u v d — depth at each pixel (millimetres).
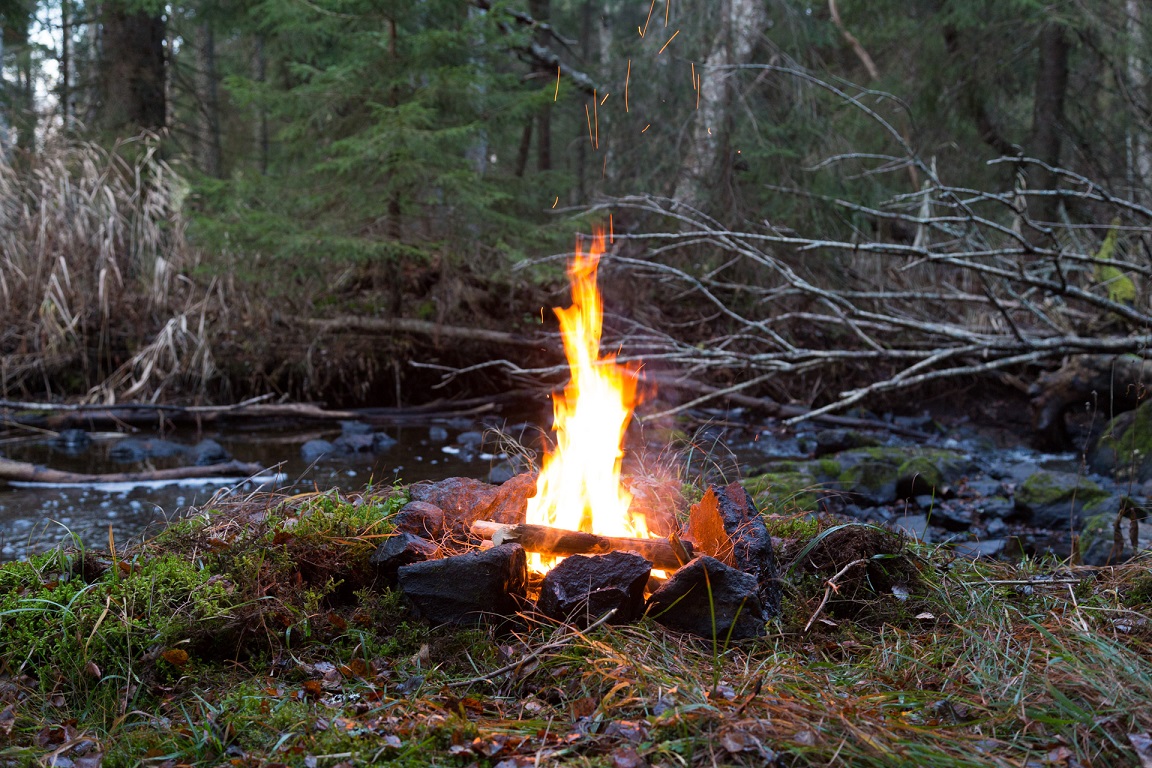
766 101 11836
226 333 9320
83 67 13664
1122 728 2514
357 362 9680
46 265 9062
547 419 9227
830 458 7242
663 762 2332
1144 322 7371
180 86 13992
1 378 8711
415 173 8641
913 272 11070
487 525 3496
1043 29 12352
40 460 7293
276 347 9422
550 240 9547
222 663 3031
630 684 2691
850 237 11258
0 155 9578
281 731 2578
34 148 10180
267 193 9031
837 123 12086
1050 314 9703
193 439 8188
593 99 12844
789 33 12328
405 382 10047
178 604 3146
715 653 2799
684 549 3295
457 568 3145
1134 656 2896
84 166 9648
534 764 2359
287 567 3336
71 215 9336
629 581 3092
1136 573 3758
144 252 9609
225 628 3014
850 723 2455
